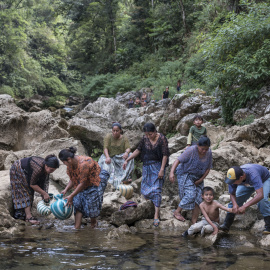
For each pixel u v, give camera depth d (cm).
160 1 3164
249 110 1001
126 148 673
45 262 333
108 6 3619
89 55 3900
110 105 902
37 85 4078
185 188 526
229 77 1060
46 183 552
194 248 398
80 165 483
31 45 4581
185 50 2641
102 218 566
